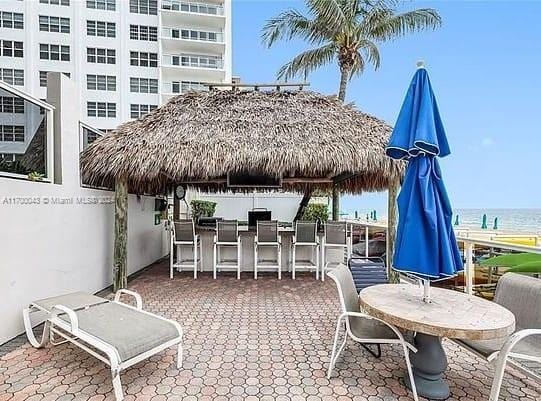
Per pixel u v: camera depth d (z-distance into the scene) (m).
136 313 3.46
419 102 2.82
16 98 4.02
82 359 3.36
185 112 6.38
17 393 2.79
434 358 2.84
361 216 15.82
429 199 2.71
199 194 14.40
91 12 26.95
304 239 7.07
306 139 5.90
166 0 29.00
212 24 29.97
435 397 2.78
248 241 7.80
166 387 2.91
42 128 4.46
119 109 27.69
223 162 5.70
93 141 6.10
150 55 28.47
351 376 3.11
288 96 6.86
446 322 2.48
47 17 25.98
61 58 26.33
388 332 3.03
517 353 2.57
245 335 4.05
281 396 2.80
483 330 2.38
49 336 3.67
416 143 2.67
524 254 4.45
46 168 4.52
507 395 2.83
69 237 4.93
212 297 5.71
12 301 3.81
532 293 2.99
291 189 10.59
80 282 5.23
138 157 5.61
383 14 11.58
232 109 6.47
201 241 7.73
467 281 4.82
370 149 5.74
